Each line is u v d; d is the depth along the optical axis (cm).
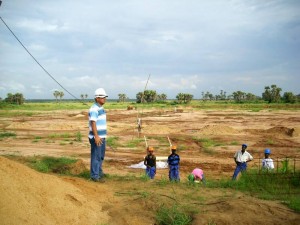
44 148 2061
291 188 814
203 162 1647
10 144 2223
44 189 539
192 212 580
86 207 559
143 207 599
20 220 432
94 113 720
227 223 537
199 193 703
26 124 3538
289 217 568
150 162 1059
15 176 520
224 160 1706
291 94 10006
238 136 2650
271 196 724
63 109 7625
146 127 3167
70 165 1136
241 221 544
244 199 654
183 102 10712
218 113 5678
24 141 2388
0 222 408
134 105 9550
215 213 570
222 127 2870
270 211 592
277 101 10669
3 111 6525
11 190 475
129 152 1969
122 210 579
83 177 823
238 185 816
